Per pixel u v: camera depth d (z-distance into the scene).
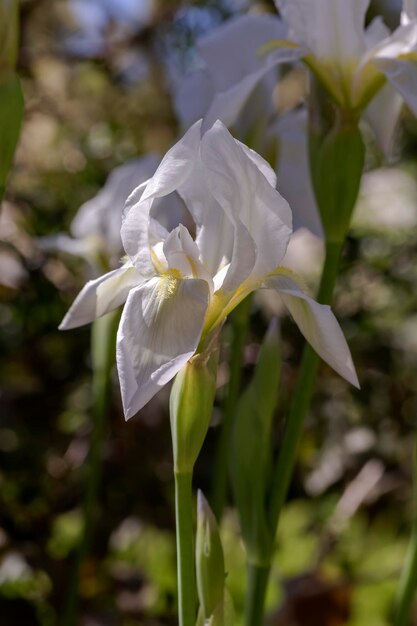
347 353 0.48
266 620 0.86
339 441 1.17
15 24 0.58
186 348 0.47
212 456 1.07
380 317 1.16
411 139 1.32
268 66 0.62
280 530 1.06
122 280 0.52
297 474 1.18
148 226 0.50
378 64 0.61
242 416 0.61
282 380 1.09
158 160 0.78
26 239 1.03
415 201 1.30
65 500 0.98
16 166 1.09
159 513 1.04
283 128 0.71
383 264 1.15
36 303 1.00
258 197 0.49
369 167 1.21
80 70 1.26
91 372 1.05
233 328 0.70
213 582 0.53
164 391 1.05
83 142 1.17
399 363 1.17
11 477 0.98
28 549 0.88
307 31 0.62
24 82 1.17
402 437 1.17
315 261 1.24
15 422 0.98
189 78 0.75
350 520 1.11
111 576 0.87
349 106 0.61
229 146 0.49
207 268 0.51
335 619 0.85
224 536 1.00
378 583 0.97
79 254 0.79
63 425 1.05
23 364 1.01
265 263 0.50
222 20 1.29
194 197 0.51
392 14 0.82
